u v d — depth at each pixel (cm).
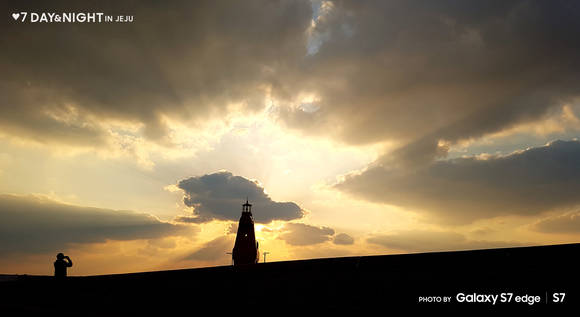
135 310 888
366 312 568
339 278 614
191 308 796
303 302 634
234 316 716
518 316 457
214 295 772
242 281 732
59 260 1295
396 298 547
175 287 843
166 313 834
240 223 7344
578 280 421
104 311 941
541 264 453
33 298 1130
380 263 585
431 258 539
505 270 477
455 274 512
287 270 684
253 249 7125
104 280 987
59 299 1052
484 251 500
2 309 1081
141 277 910
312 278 644
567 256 436
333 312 597
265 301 689
